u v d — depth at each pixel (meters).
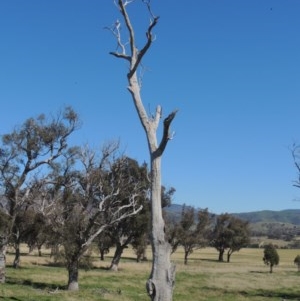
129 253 122.38
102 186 42.28
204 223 93.94
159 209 17.34
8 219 43.53
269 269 82.38
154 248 17.03
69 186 45.59
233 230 112.25
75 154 45.97
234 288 48.91
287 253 156.88
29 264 66.38
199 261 105.25
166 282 16.78
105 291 38.50
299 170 46.47
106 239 79.31
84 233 39.69
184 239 90.31
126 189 50.50
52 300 31.52
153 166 17.53
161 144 17.30
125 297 36.00
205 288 47.72
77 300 32.62
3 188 44.62
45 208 42.66
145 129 17.86
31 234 60.72
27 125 44.75
